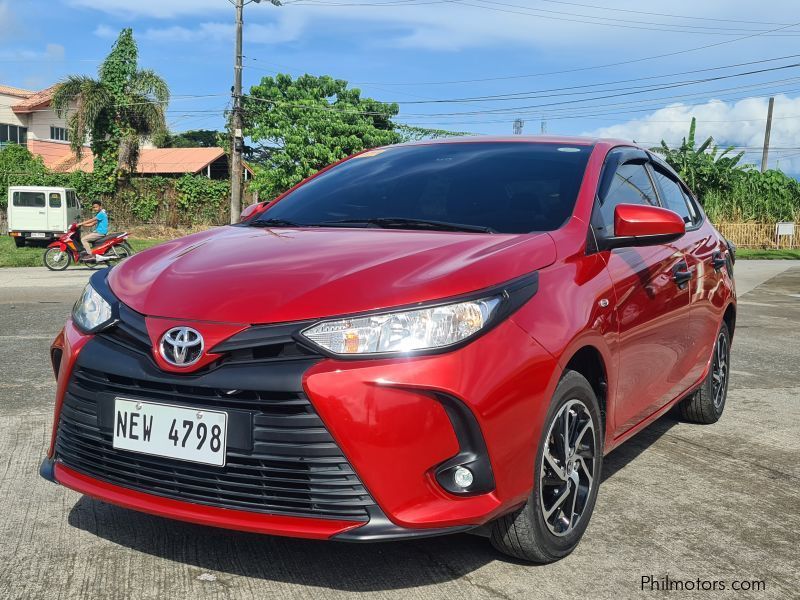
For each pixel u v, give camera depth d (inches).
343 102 1391.5
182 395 88.9
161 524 112.7
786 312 398.0
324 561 101.3
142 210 1229.7
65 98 1167.6
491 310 90.2
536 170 129.0
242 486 87.7
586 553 106.4
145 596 91.6
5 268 652.7
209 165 1727.4
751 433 170.7
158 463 91.4
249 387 85.1
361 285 89.7
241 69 1053.8
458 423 86.6
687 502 127.6
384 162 144.9
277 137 1307.8
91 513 116.5
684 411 176.2
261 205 142.9
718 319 168.9
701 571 101.9
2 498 122.2
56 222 903.1
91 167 1560.0
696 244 158.6
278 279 93.4
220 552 103.6
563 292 100.9
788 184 1275.8
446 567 100.3
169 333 89.8
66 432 101.2
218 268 99.7
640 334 122.4
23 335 277.6
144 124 1210.0
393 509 84.9
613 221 123.7
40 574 96.7
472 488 88.0
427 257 96.6
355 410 83.4
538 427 93.4
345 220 123.9
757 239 1254.3
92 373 96.6
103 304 100.3
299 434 84.7
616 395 116.3
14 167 1311.5
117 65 1179.9
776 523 119.3
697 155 1274.6
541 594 94.0
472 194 124.7
